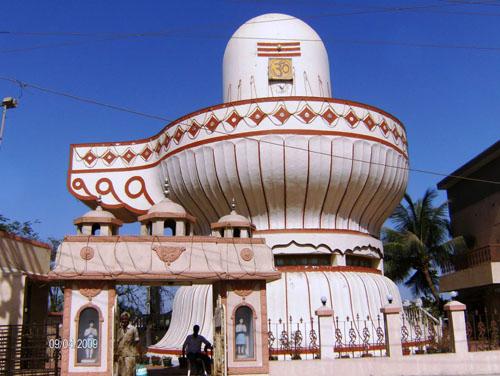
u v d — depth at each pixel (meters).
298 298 21.44
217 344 15.47
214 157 22.38
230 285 15.38
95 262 14.84
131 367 14.71
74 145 26.77
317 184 22.03
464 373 16.56
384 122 23.81
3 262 18.31
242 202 22.69
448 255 29.25
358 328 21.34
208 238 15.57
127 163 26.38
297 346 19.75
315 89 26.22
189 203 24.03
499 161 27.73
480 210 29.58
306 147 21.67
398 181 24.48
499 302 25.25
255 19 27.27
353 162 22.28
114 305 14.76
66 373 14.20
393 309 16.78
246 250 15.66
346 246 22.97
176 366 20.83
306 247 22.38
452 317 17.17
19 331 17.17
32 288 20.25
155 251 15.19
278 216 22.72
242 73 26.27
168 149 24.31
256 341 15.12
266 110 22.11
